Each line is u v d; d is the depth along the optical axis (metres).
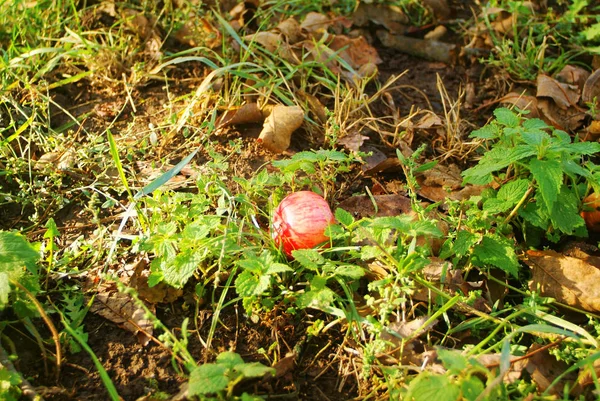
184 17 1.19
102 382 0.78
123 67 1.14
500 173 0.97
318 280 0.80
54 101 1.09
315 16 1.23
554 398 0.73
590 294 0.83
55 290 0.84
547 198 0.80
